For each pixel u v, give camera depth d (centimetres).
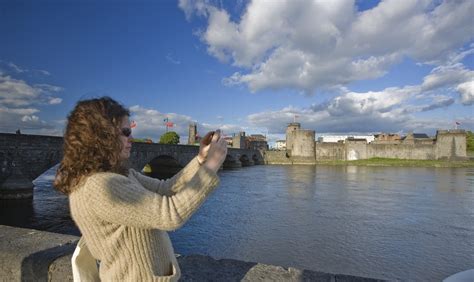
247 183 3947
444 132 8900
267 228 1733
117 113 172
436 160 8894
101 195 145
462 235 1622
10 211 2009
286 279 287
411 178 4662
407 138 10438
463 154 8700
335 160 9600
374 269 1197
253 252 1360
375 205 2422
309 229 1720
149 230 159
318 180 4341
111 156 161
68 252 321
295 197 2798
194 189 152
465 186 3634
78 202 152
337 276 291
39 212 1988
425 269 1197
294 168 7231
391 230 1711
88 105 167
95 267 188
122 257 153
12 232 382
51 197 2450
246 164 8500
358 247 1427
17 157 2155
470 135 11694
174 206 146
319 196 2864
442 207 2355
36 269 305
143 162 3428
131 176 179
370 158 9475
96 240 154
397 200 2661
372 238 1564
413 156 9175
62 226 1709
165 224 144
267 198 2742
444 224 1848
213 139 172
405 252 1372
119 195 146
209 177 156
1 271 322
